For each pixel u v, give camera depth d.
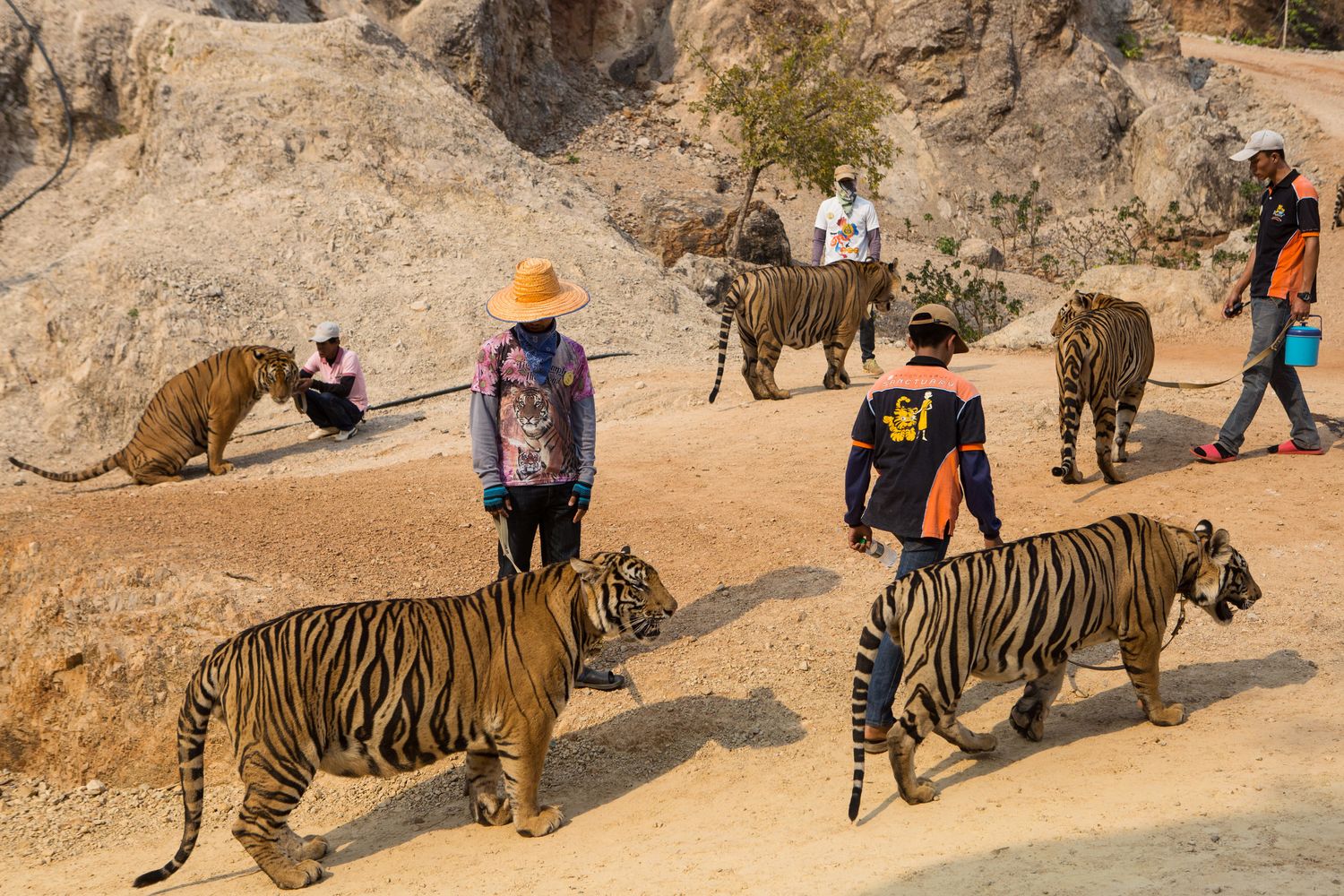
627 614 5.13
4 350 15.17
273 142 19.11
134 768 7.23
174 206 18.09
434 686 4.91
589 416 6.16
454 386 15.08
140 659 7.32
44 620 7.68
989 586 4.73
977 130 31.80
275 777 4.85
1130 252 29.00
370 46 21.84
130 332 15.33
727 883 4.07
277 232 17.67
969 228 30.50
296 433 13.86
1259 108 35.75
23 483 12.80
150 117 20.80
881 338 21.66
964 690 5.99
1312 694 5.30
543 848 4.92
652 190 27.64
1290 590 6.61
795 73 27.00
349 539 8.56
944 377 5.19
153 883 4.99
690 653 6.64
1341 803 3.96
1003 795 4.62
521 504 6.06
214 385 12.02
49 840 6.49
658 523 8.55
